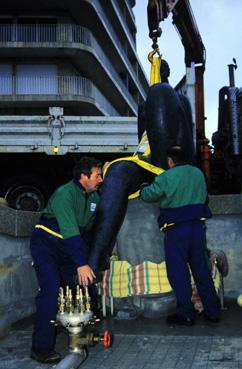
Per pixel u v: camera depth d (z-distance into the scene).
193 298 5.11
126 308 4.96
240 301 5.17
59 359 3.57
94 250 4.58
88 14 40.56
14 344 4.07
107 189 4.86
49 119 11.47
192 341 4.00
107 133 11.52
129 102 56.34
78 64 41.47
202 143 11.71
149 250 4.99
